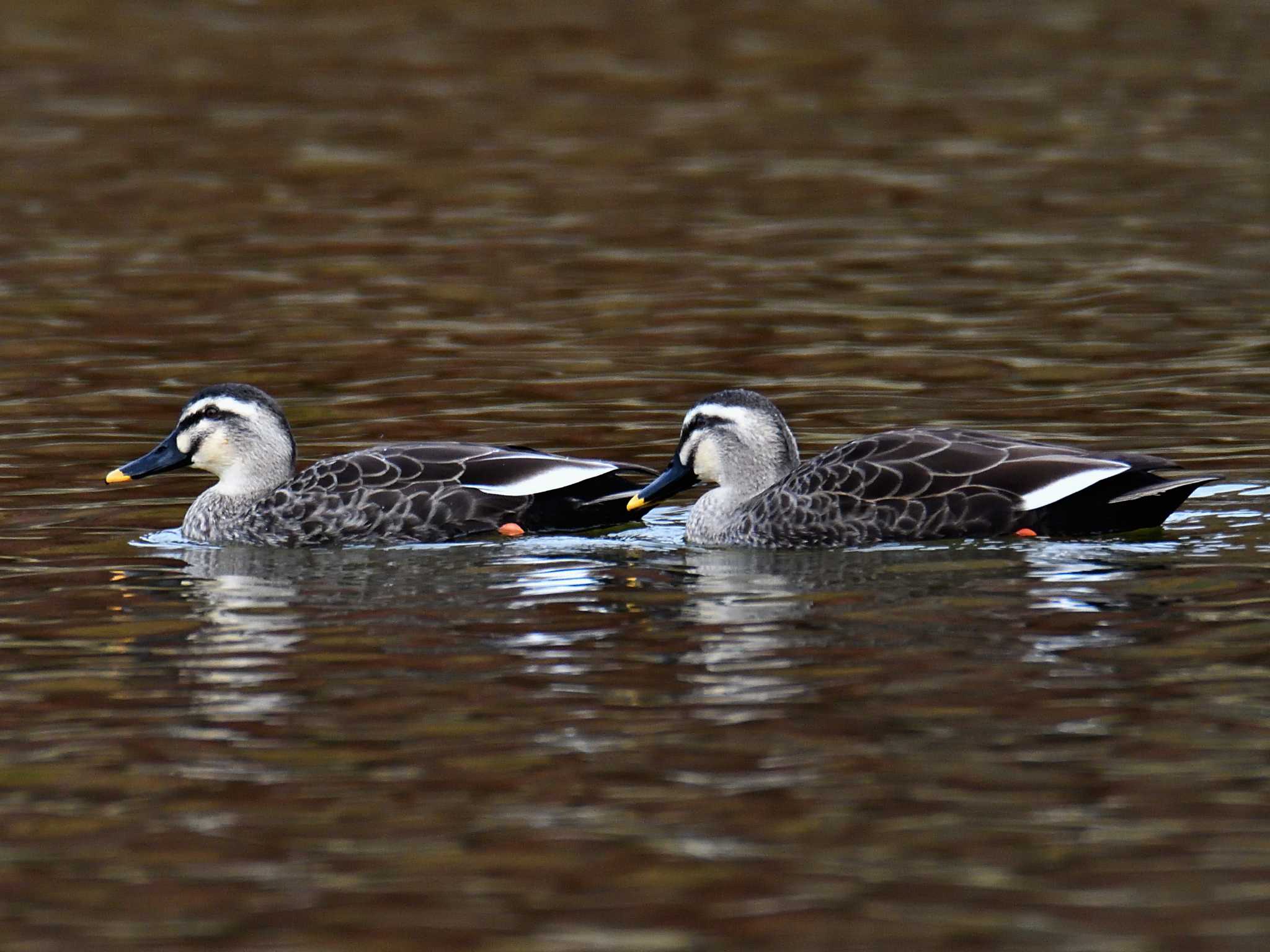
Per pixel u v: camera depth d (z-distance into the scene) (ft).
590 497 53.93
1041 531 50.37
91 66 155.53
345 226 104.83
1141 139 127.85
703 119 136.87
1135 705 37.37
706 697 38.40
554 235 102.22
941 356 76.02
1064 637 41.55
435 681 39.73
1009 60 160.45
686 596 46.03
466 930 29.32
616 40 169.68
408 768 35.14
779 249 98.48
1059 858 31.09
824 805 33.17
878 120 136.15
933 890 30.17
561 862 31.42
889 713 37.17
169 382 73.46
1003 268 93.15
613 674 39.91
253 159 122.93
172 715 38.09
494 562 50.19
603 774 34.65
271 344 79.82
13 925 29.73
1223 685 38.29
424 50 164.76
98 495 58.44
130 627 44.19
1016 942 28.55
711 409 53.93
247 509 53.78
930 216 106.32
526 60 160.76
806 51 164.55
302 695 39.11
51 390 72.13
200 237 102.01
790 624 43.24
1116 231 101.14
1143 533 50.47
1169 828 32.01
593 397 70.49
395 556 51.16
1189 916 29.17
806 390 71.10
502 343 79.66
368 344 79.71
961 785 33.81
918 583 46.42
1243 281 88.94
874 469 51.31
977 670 39.58
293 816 33.27
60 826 33.09
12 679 40.50
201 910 30.12
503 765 35.19
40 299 87.92
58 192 112.98
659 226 104.37
